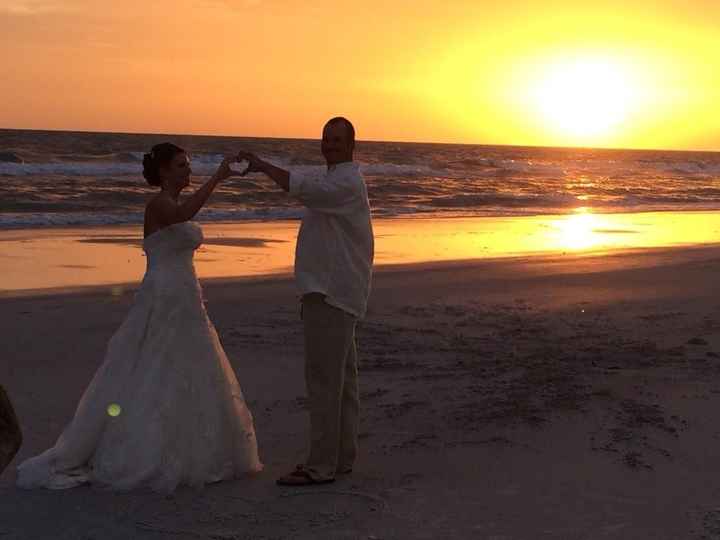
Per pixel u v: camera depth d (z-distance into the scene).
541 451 4.89
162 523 3.89
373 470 4.65
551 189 41.34
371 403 5.88
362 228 4.41
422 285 11.55
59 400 5.97
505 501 4.17
